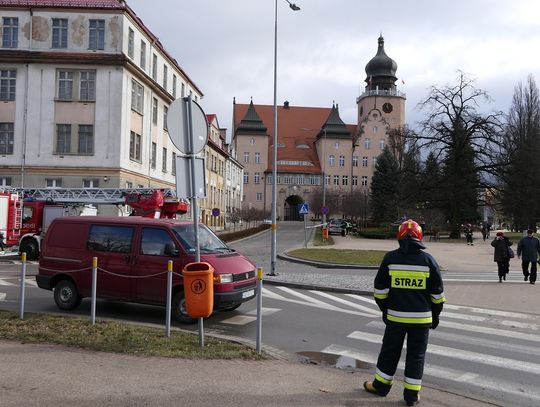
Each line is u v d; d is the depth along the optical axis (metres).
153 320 9.74
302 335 8.82
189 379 5.55
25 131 34.19
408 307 5.27
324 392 5.36
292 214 108.56
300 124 115.19
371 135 106.62
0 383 5.21
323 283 16.19
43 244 10.99
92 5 34.81
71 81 34.66
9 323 8.23
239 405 4.80
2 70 34.56
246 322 9.85
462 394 5.71
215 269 9.49
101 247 10.41
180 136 7.29
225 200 70.88
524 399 5.78
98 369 5.79
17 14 34.66
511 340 8.80
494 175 50.00
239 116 116.69
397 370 6.86
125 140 35.12
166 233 10.00
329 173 105.50
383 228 58.72
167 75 44.81
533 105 61.25
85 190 26.44
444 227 63.59
